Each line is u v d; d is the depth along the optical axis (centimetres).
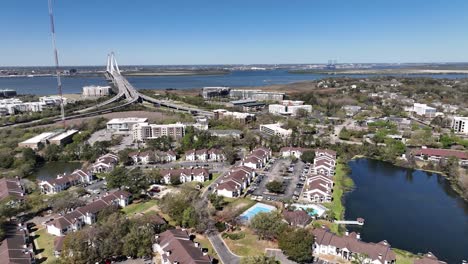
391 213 15475
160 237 11950
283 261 11250
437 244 12875
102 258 10950
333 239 11931
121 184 16838
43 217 14662
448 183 19388
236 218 14200
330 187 17775
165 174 18838
